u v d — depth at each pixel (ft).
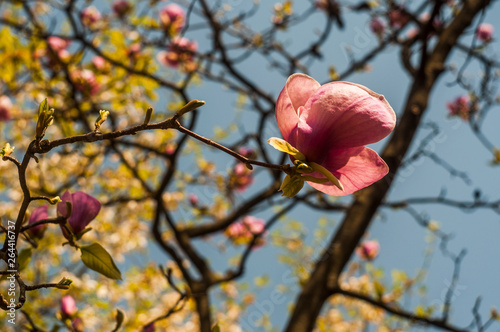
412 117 13.28
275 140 3.66
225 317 19.22
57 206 4.55
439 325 12.16
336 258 12.46
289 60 16.96
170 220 13.67
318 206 15.21
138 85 14.05
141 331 9.59
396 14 17.62
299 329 11.71
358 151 3.77
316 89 3.86
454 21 15.17
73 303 6.49
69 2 13.35
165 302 15.47
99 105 13.66
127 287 15.26
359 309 20.10
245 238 16.58
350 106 3.67
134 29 15.43
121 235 16.81
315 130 3.69
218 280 13.47
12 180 16.17
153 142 16.87
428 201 14.93
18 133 16.57
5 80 12.89
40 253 14.34
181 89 13.44
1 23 13.74
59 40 13.60
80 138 3.45
